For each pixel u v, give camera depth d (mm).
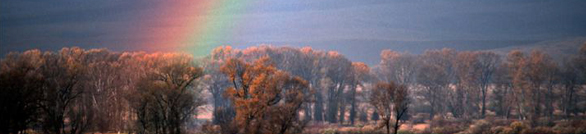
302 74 164625
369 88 168750
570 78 155375
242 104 82000
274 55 166500
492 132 121375
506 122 131875
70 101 89688
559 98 157750
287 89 87062
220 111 97000
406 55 194375
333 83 163125
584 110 153750
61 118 82750
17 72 72438
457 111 167625
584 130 121000
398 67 185250
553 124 130625
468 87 172625
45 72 84625
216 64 143625
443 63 188375
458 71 178625
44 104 80250
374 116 143500
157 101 81375
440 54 193000
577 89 160250
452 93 175500
